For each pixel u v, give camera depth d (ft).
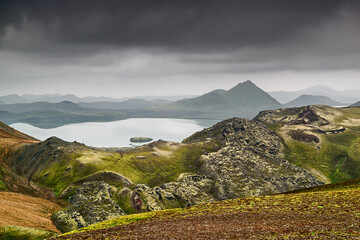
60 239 185.47
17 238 295.48
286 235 140.77
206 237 150.82
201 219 211.61
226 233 156.04
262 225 169.58
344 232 138.10
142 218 260.42
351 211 185.37
